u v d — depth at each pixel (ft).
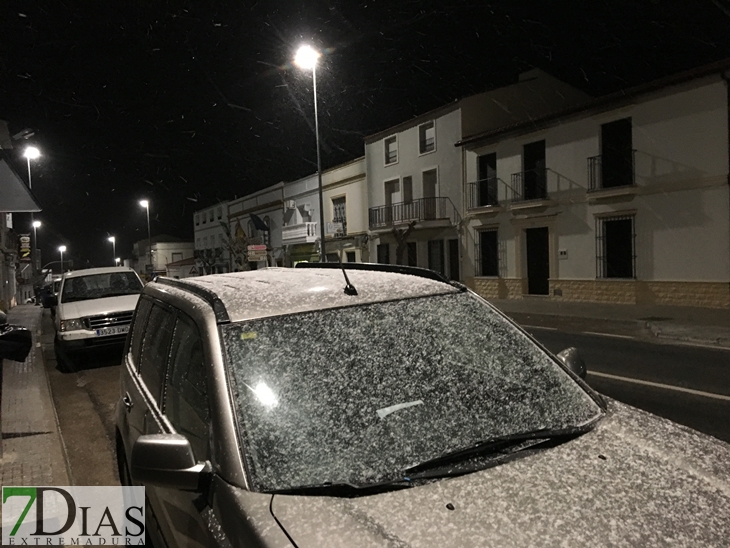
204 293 8.66
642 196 52.70
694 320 41.19
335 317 7.93
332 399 6.87
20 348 16.37
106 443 19.39
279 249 130.21
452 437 6.72
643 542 4.98
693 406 19.61
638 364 27.68
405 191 86.89
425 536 5.02
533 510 5.35
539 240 65.46
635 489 5.73
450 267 79.71
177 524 7.07
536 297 65.00
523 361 8.23
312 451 6.28
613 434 6.89
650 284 52.65
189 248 229.86
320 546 4.92
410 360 7.61
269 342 7.35
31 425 20.30
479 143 71.36
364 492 5.72
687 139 48.73
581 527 5.14
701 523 5.25
